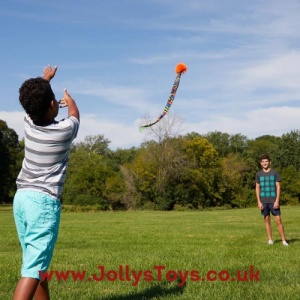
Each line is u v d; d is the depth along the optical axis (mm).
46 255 3582
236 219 23859
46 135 3703
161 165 52469
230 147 83062
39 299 3908
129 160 84938
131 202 53719
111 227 18266
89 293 5234
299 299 4844
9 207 56219
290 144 70875
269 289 5297
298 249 9328
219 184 56031
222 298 4922
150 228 17281
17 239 13023
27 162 3736
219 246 10133
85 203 54500
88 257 8352
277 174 10352
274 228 16266
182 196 52531
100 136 98875
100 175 57094
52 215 3645
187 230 15836
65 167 3809
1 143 65875
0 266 7391
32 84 3695
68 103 4051
